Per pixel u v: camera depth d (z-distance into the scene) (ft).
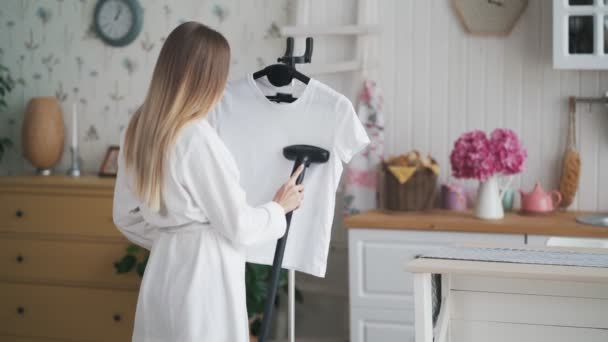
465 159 9.56
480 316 6.34
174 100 5.76
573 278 5.26
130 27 12.11
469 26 10.55
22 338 11.10
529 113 10.44
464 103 10.70
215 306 5.91
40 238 10.98
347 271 11.30
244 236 5.80
